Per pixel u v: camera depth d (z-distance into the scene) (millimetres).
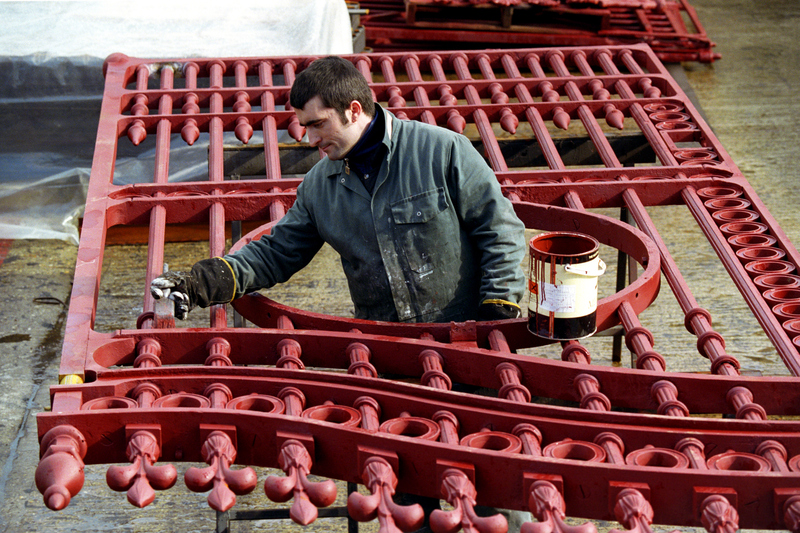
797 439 2570
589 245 3055
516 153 5113
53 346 5344
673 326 5508
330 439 2582
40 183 6332
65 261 6242
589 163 5168
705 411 2904
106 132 4598
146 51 6055
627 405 2918
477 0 9156
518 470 2457
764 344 5277
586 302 2998
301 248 3430
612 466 2406
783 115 8391
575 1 9242
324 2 6582
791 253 3613
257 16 6707
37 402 4844
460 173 3172
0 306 5680
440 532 2332
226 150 5074
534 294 3029
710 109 8539
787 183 7156
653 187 4199
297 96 2979
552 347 5367
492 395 3566
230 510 3643
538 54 5586
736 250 3693
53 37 6359
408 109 4875
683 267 6176
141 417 2615
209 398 2801
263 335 3135
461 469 2463
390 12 9492
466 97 5090
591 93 5273
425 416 2768
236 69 5379
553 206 4059
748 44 10266
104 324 5523
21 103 6109
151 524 4062
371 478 2445
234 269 3252
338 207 3262
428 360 3010
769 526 2430
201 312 5711
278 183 4238
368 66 5453
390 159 3166
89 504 4164
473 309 3441
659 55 9477
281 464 2535
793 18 11203
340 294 5930
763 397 2844
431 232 3230
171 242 6488
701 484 2387
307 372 2857
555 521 2301
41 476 2428
